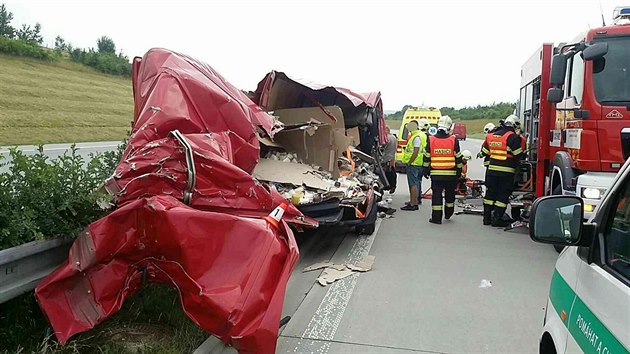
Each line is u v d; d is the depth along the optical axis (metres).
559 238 2.65
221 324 3.53
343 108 10.27
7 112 29.38
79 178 4.42
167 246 3.62
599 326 2.20
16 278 3.56
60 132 27.64
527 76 11.04
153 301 4.79
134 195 4.09
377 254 7.82
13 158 4.27
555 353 2.85
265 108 8.55
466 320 5.35
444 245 8.41
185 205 3.90
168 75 5.29
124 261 3.71
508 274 6.86
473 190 13.37
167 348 4.11
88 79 49.47
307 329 5.12
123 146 6.04
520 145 9.65
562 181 7.40
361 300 5.89
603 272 2.37
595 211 2.76
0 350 3.68
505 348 4.73
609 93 6.82
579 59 7.25
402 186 16.67
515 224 9.75
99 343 4.07
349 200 7.53
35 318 4.08
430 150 10.17
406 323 5.27
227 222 3.67
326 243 8.50
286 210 4.77
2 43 46.69
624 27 6.97
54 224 3.96
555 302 2.98
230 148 5.00
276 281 3.73
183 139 4.21
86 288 3.65
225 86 6.26
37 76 43.22
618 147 6.74
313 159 8.31
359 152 9.73
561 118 8.05
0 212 3.67
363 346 4.75
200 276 3.59
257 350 3.57
